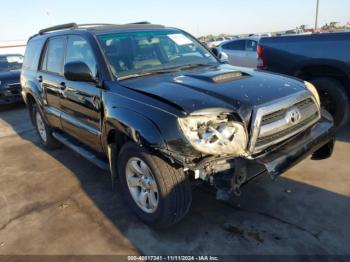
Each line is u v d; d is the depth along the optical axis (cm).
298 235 277
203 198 341
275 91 284
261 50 532
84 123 374
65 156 505
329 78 470
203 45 439
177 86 289
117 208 342
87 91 347
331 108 476
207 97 264
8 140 621
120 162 309
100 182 405
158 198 270
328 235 274
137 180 301
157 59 372
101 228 310
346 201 320
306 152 279
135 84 306
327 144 334
